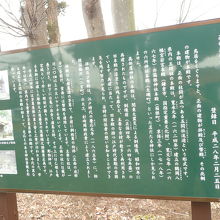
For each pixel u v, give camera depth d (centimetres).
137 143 234
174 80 221
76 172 255
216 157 213
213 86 212
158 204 401
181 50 218
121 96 236
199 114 216
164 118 225
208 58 212
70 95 252
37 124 263
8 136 273
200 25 212
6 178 278
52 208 414
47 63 256
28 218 390
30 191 271
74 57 248
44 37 423
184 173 222
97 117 245
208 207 224
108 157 244
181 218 360
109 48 237
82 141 251
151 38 225
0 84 272
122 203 412
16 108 269
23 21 408
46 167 264
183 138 221
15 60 266
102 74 241
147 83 228
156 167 230
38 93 261
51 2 443
